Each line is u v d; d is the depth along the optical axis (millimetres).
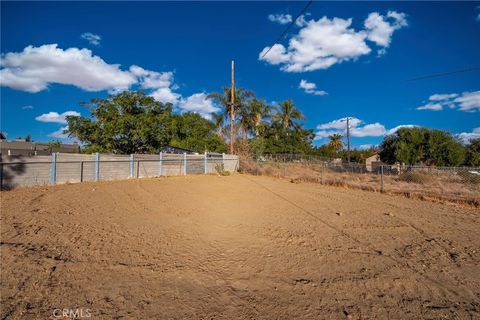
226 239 4801
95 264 3533
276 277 3336
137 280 3143
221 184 13391
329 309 2650
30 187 10484
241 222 6035
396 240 4918
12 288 2826
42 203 7121
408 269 3645
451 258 4062
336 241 4812
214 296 2846
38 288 2857
